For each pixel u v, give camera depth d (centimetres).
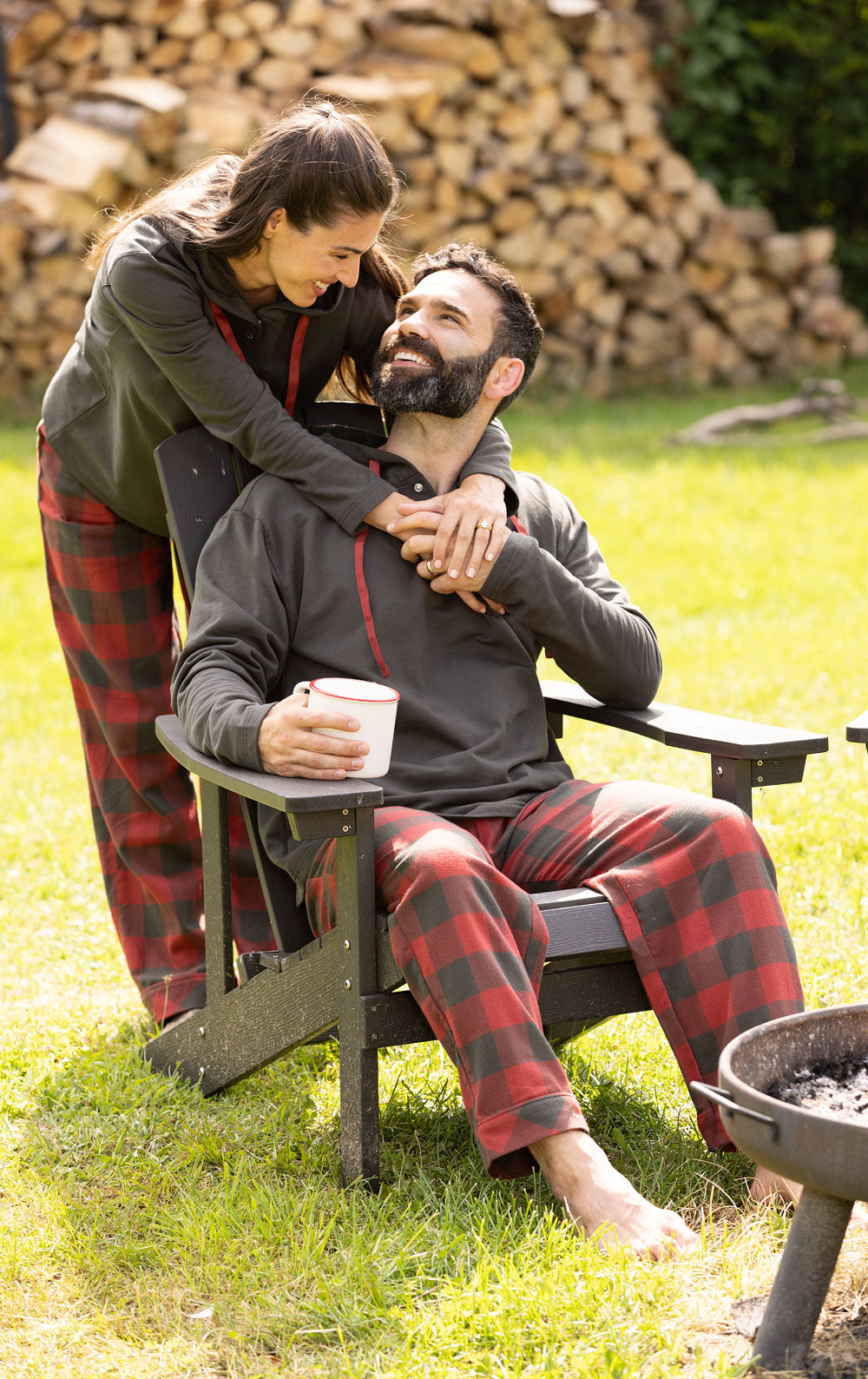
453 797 317
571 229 1298
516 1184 292
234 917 400
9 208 1138
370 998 279
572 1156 258
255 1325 247
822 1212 218
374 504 327
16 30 1184
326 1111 334
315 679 315
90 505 381
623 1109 323
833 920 418
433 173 1220
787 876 447
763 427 1216
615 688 343
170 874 394
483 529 322
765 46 1559
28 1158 313
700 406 1316
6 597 847
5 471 1018
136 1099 337
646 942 286
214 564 331
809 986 371
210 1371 239
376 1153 286
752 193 1589
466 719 329
